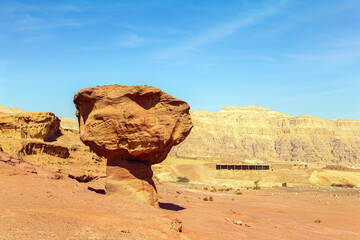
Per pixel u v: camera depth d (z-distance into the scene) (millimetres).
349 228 25531
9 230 11211
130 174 22672
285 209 35125
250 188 84562
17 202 15539
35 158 36469
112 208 18453
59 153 42219
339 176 141125
